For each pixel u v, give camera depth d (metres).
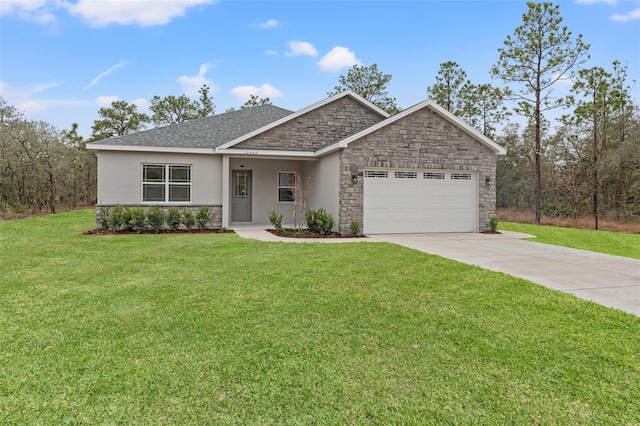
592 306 5.10
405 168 13.55
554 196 26.39
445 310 4.89
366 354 3.67
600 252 10.26
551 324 4.45
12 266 7.38
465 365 3.47
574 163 24.45
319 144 15.74
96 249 9.42
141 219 13.28
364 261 7.95
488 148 14.42
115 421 2.64
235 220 16.89
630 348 3.82
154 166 14.30
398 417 2.72
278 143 15.30
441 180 14.06
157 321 4.47
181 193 14.60
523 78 21.28
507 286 6.05
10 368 3.34
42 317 4.59
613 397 2.98
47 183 24.62
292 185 16.78
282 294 5.54
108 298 5.34
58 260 8.00
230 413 2.75
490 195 14.48
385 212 13.47
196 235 12.57
